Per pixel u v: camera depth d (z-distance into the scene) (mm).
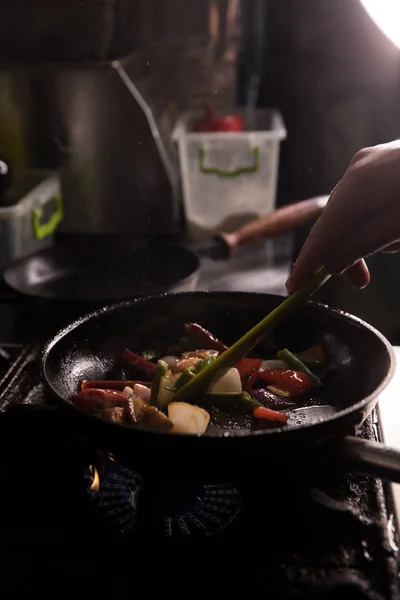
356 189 516
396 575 457
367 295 1125
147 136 1117
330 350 639
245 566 476
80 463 578
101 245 976
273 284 1067
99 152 1136
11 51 1077
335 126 1258
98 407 556
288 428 456
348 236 528
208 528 519
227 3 1192
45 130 1128
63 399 495
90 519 524
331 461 488
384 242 516
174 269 949
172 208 1177
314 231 541
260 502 530
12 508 534
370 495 531
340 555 479
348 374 607
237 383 593
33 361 727
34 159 1153
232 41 1232
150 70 1167
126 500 556
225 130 1164
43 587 468
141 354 664
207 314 686
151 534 509
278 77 1289
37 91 1099
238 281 1078
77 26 1052
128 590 463
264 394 604
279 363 641
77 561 485
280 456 467
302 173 1322
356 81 1219
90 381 611
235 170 1163
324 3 1205
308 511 517
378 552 479
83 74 1080
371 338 592
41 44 1069
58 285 936
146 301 664
